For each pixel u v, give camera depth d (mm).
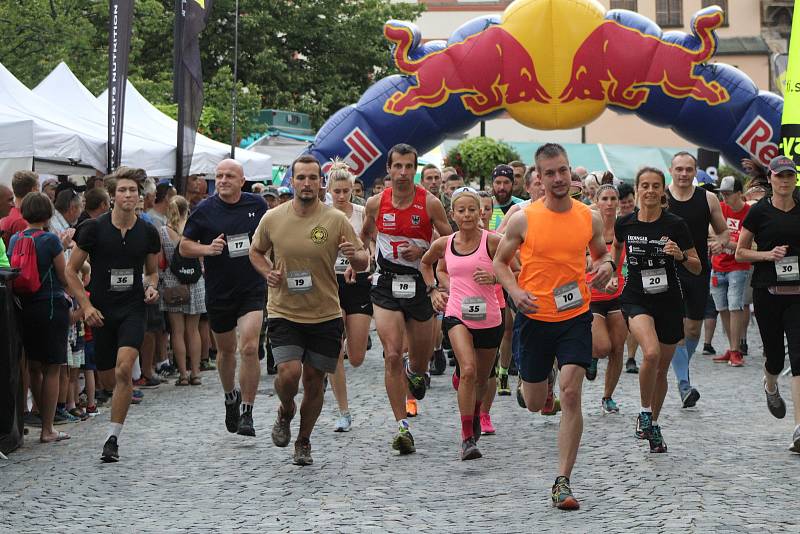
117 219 10609
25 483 9375
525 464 9789
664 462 9664
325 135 21609
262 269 9742
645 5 64875
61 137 15438
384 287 10719
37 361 11352
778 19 64500
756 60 64000
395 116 21328
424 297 10781
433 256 10414
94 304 10617
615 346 12070
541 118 21062
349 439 11133
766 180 18594
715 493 8430
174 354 15531
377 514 8047
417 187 10766
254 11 46500
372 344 20484
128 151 19016
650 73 20781
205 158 21469
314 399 9828
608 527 7500
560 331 8430
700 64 20734
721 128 20922
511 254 8547
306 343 9742
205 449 10805
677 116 21000
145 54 45938
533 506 8203
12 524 7961
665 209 10531
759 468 9352
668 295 10344
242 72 46594
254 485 9133
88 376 13055
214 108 37625
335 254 9695
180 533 7633
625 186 12844
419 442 10922
